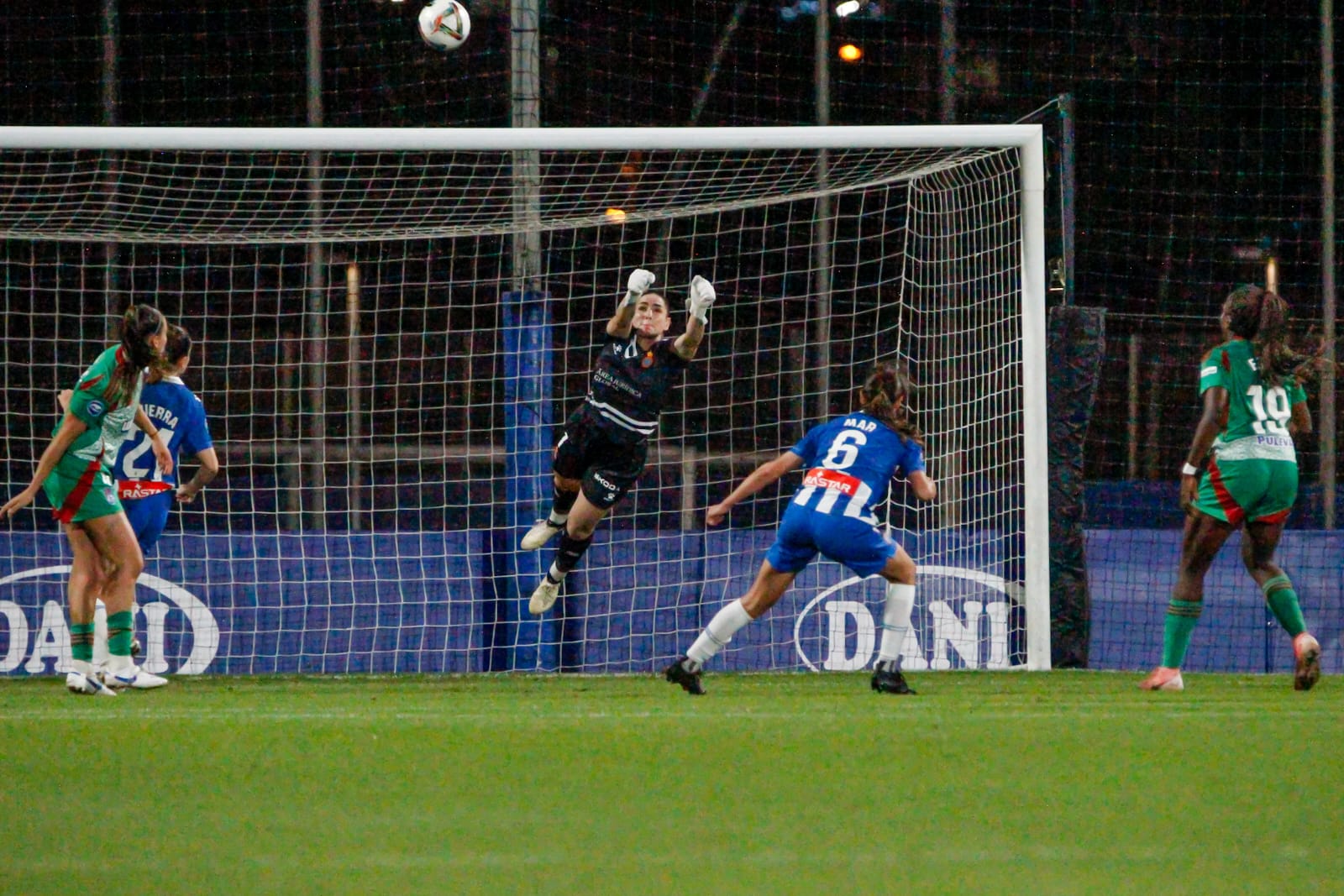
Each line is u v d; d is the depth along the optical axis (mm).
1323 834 12711
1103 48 62688
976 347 34781
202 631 33906
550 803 14039
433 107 59719
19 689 28016
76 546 26531
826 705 23125
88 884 10992
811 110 61906
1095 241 63938
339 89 60000
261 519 57938
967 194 35281
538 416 34875
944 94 62188
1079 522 32969
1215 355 25453
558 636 34531
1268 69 62250
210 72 60031
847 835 12633
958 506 34750
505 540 34781
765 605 25531
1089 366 32938
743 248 59938
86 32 59625
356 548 34562
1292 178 62438
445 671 34312
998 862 11617
